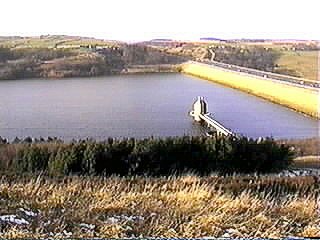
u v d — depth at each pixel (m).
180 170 7.83
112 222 4.58
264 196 5.75
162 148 7.95
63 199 5.11
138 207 5.02
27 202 5.01
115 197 5.31
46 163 7.46
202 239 4.29
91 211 4.87
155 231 4.38
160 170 7.82
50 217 4.65
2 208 4.77
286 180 6.54
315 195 5.80
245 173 8.00
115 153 7.73
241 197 5.41
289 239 4.38
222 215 4.75
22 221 4.50
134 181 6.45
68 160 7.36
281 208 5.18
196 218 4.70
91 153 7.55
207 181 6.46
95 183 6.08
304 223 4.73
